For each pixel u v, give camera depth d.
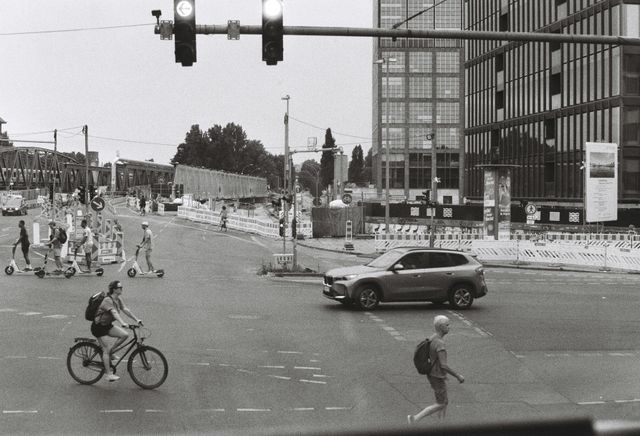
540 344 17.20
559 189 70.94
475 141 92.62
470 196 94.25
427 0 121.38
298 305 23.30
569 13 69.00
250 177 151.62
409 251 22.95
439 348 10.35
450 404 11.79
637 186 60.62
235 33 13.17
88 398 11.59
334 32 13.26
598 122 63.84
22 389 12.09
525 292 28.20
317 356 15.35
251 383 12.85
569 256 43.94
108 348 12.65
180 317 20.25
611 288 29.95
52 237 31.70
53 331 17.50
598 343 17.38
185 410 10.96
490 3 87.50
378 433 2.51
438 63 121.88
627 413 11.28
